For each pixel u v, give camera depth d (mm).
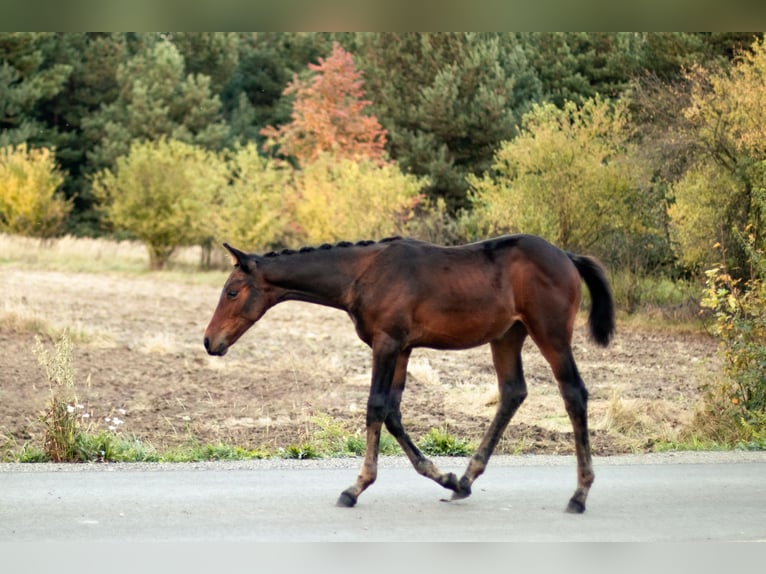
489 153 32531
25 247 31531
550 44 33188
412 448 7457
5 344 16266
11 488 7742
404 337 7293
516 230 21812
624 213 21234
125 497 7422
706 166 19359
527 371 15398
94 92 43219
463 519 6828
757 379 10930
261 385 14016
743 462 9109
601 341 7617
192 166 30922
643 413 12031
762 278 12211
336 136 32438
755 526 6629
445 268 7336
